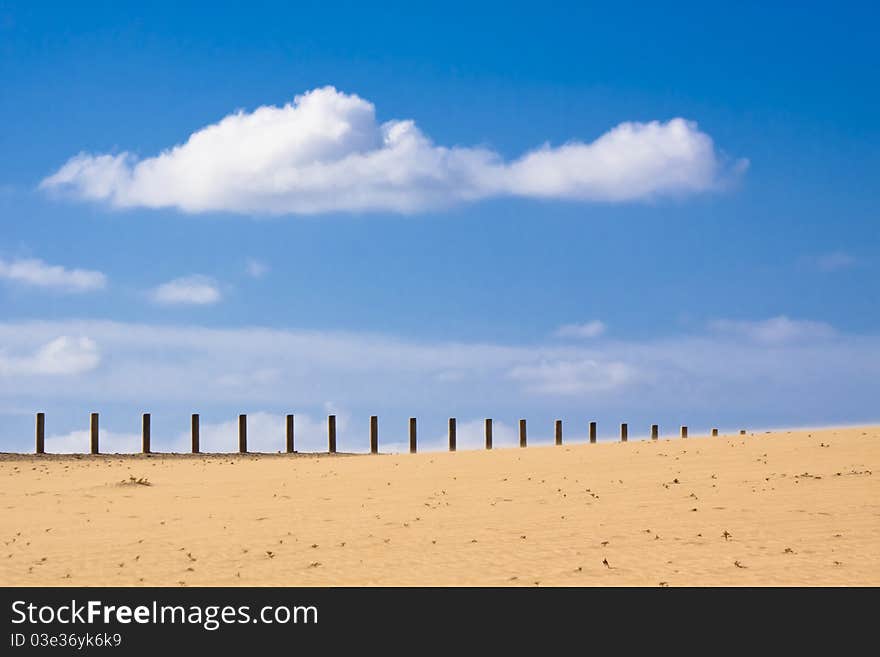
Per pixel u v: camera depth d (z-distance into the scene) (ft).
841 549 76.18
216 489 130.52
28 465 162.20
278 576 76.28
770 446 130.93
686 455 129.90
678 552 77.82
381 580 73.31
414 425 202.18
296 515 106.01
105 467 160.45
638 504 100.27
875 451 120.57
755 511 92.73
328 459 161.07
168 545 91.04
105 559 85.20
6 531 101.71
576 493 109.40
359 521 99.86
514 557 78.95
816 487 102.73
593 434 204.85
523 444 203.41
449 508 104.99
